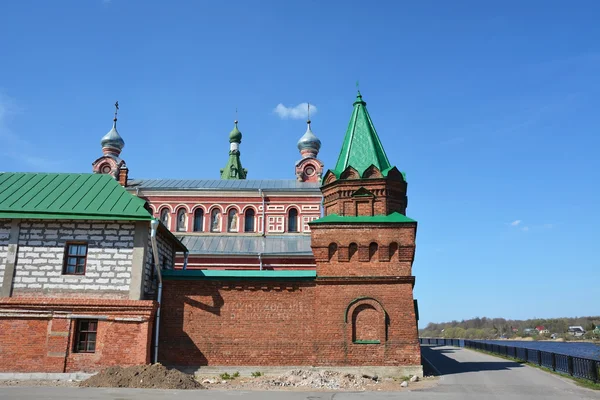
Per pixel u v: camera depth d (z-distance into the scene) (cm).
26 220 2420
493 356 3969
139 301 2320
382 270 2528
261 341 2467
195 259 4066
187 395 1775
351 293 2503
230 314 2497
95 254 2402
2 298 2316
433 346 6025
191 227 4441
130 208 2466
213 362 2441
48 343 2284
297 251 4159
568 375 2562
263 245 4269
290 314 2500
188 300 2505
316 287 2520
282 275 2525
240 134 7844
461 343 5794
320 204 4494
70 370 2267
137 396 1734
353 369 2408
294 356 2450
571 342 12206
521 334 15475
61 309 2316
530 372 2722
